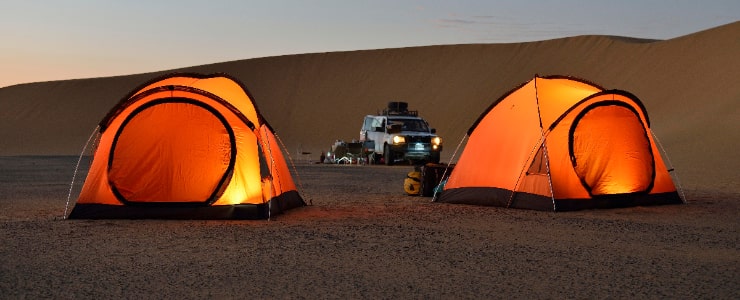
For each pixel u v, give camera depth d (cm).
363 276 891
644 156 1725
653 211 1605
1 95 11269
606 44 8212
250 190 1479
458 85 8562
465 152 1803
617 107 1694
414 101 8512
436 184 1952
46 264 966
